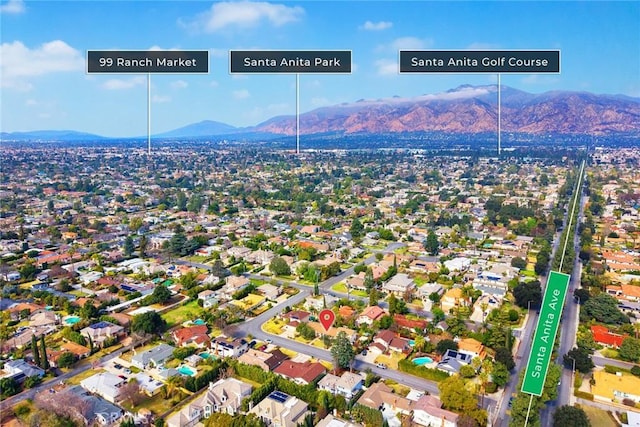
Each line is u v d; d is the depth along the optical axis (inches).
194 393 3939.5
